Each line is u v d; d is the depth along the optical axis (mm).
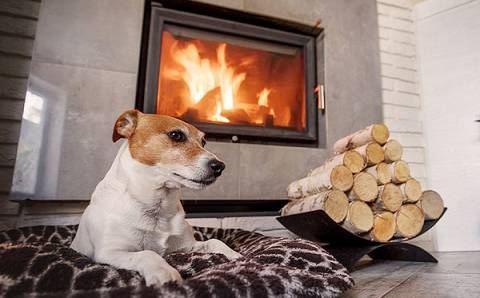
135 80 1598
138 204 886
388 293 822
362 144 1454
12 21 1603
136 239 875
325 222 1152
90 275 682
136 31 1637
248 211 1705
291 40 1967
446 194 1999
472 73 2016
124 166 927
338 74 1983
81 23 1563
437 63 2137
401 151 1401
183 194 1579
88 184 1444
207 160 907
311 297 662
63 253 796
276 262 816
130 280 686
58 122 1453
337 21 2043
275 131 1824
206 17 1816
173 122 970
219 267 747
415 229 1357
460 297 770
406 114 2125
